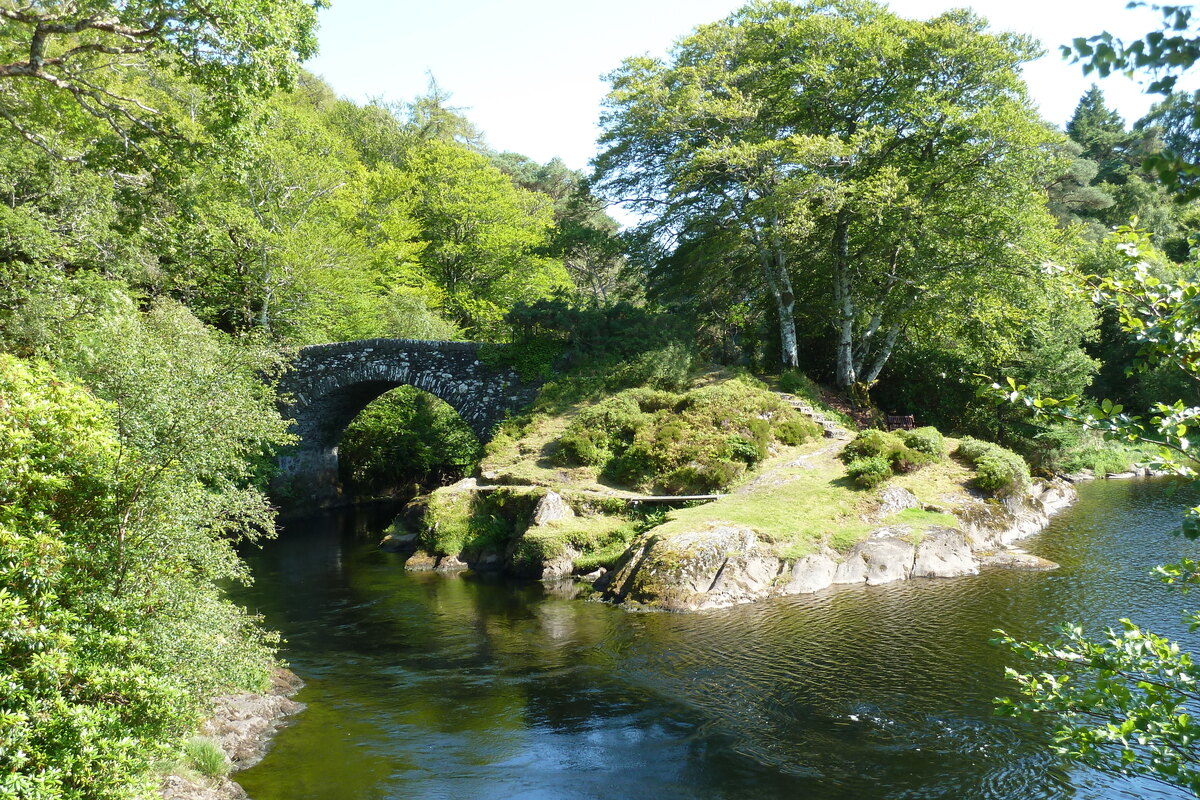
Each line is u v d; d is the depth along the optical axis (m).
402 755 9.98
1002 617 14.10
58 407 7.84
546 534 20.14
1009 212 27.45
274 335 32.41
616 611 16.06
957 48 26.91
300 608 17.50
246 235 31.02
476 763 9.72
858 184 27.62
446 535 22.16
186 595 9.45
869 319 32.56
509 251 46.34
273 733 10.73
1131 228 4.80
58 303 19.09
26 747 5.71
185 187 17.36
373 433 36.91
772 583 16.55
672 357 27.78
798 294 33.94
